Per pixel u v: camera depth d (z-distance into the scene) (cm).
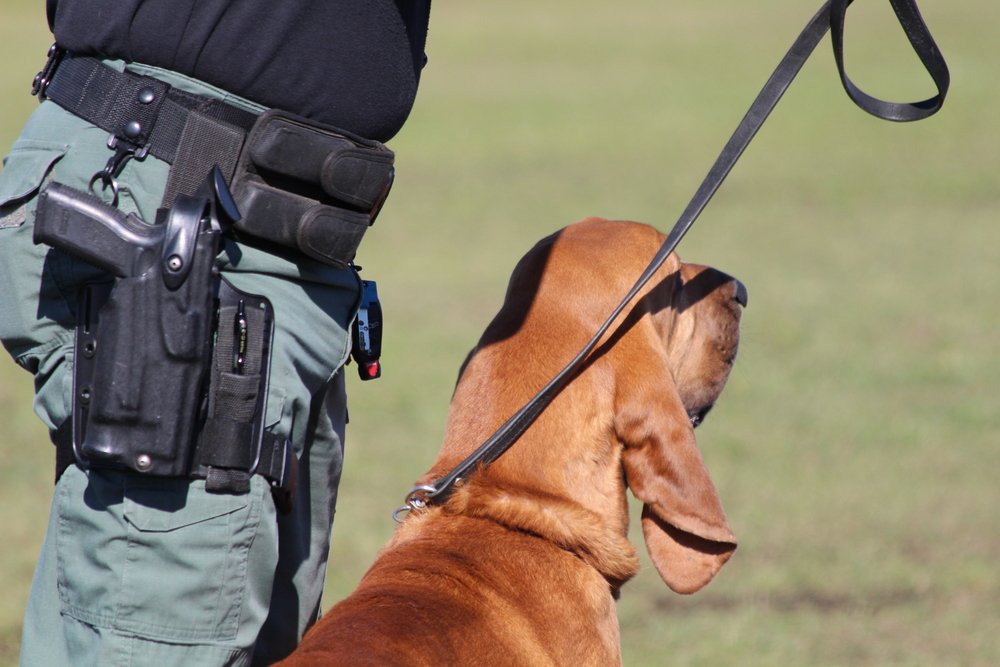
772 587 1016
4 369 1638
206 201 464
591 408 532
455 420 546
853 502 1169
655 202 2622
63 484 487
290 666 411
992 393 1460
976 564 1046
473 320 1803
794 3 6944
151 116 484
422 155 3281
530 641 481
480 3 7269
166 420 459
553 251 572
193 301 457
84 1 498
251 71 490
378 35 512
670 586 521
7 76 4222
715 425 1374
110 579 473
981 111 3622
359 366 560
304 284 509
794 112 3756
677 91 4222
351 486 1223
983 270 2041
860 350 1623
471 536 509
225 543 477
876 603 985
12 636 930
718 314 606
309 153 492
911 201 2616
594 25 6188
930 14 5847
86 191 484
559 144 3391
